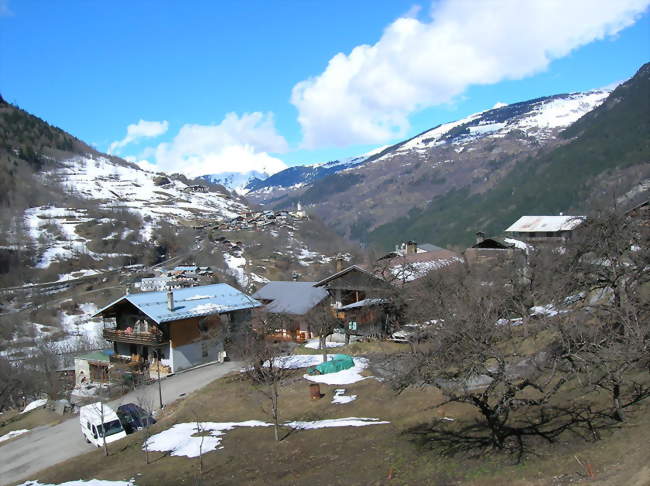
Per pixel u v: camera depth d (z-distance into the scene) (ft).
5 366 188.24
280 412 103.45
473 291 117.29
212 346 163.53
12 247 389.80
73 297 334.65
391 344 147.54
